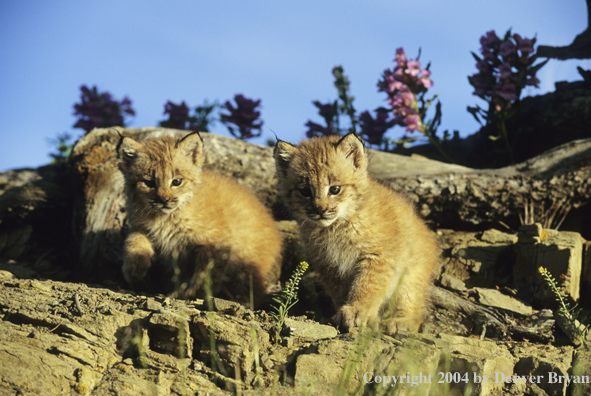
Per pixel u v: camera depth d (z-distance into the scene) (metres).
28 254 13.71
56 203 14.47
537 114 14.80
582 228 12.49
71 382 6.31
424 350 7.20
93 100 18.53
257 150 14.16
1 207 14.05
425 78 15.17
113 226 12.57
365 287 9.00
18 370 6.18
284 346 7.39
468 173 12.73
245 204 11.54
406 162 13.80
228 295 11.16
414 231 9.66
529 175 12.29
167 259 11.44
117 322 7.31
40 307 7.66
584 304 10.20
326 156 9.25
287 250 12.78
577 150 12.16
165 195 10.44
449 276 10.80
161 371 6.79
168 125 17.39
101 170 13.21
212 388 6.65
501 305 9.94
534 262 10.41
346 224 9.22
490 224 12.94
